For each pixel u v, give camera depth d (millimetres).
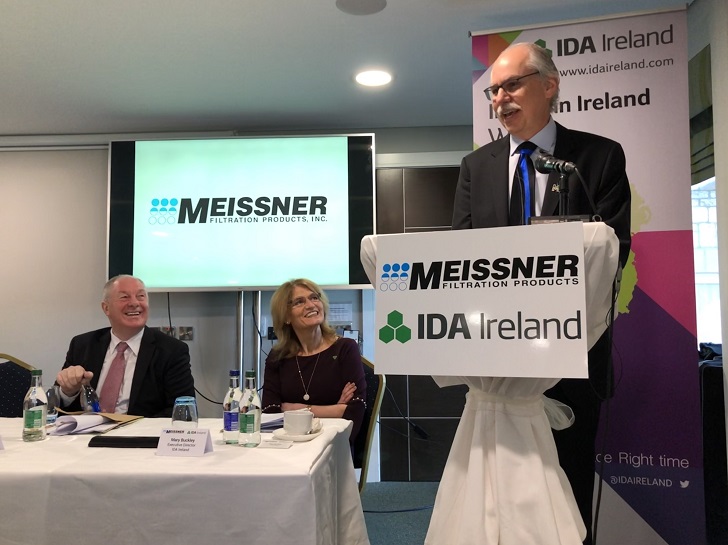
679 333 2188
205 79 3035
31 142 3793
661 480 2178
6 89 3123
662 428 2186
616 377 2221
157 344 2500
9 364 2762
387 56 2801
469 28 2557
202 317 3756
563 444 1697
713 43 2266
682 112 2227
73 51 2705
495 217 2092
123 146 3627
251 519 1253
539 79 2055
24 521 1283
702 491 2145
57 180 3824
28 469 1306
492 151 2164
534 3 2373
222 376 3715
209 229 3564
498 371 1114
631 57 2277
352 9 2381
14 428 1793
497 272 1144
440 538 1251
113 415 1892
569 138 2215
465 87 3176
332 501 1603
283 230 3541
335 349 2568
